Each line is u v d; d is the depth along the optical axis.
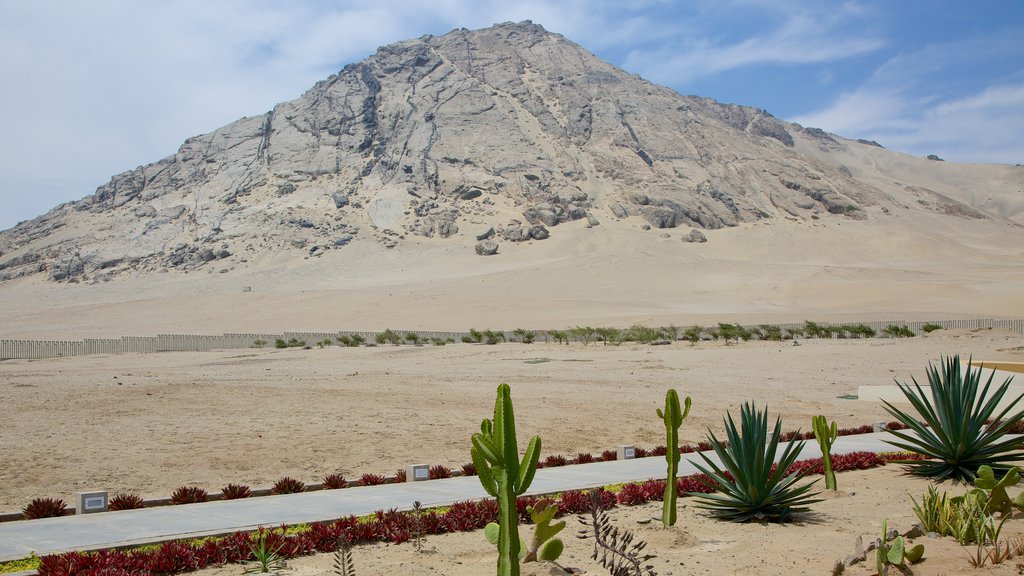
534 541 8.07
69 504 12.23
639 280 146.38
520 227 199.12
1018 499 10.31
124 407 24.14
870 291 123.00
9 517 10.89
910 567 8.07
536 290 138.12
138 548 8.95
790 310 110.75
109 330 111.00
